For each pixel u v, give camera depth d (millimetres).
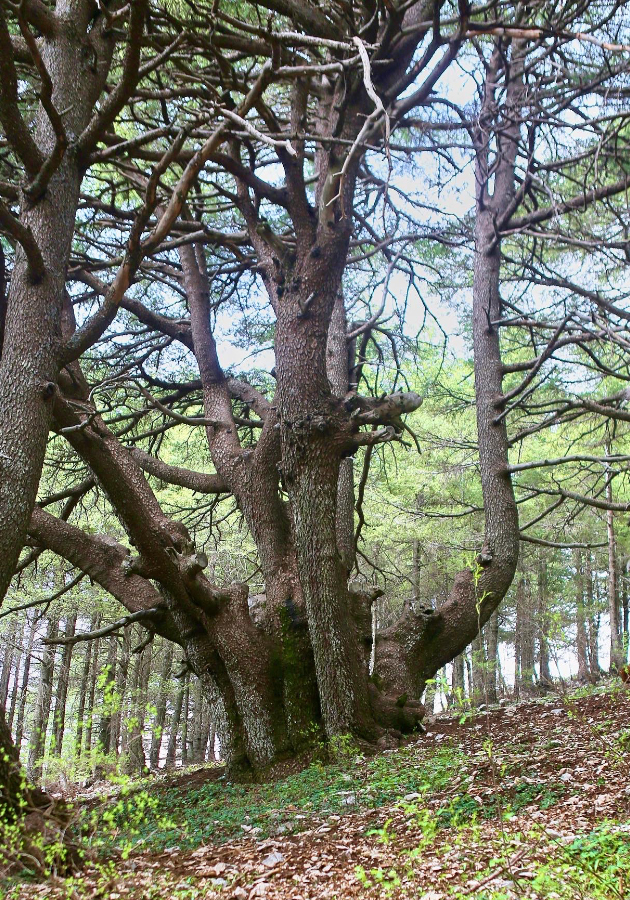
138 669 25953
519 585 24859
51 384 8469
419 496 22562
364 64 7766
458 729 12211
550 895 3969
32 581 22609
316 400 11781
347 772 9672
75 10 9609
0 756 6496
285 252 12117
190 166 8922
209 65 11484
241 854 6645
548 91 12672
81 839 5613
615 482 21000
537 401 17859
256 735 12188
